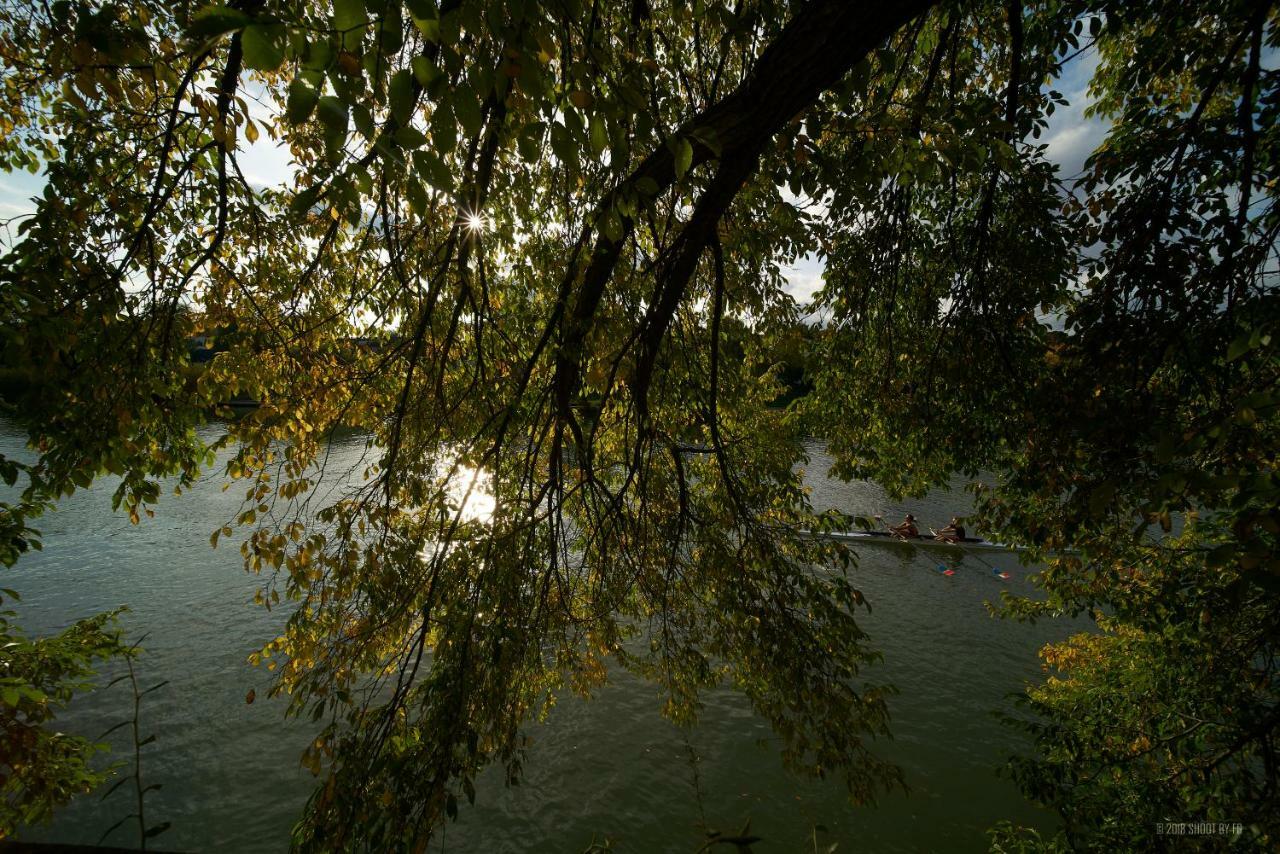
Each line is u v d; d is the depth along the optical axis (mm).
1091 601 6137
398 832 3033
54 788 4996
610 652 5750
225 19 1030
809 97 2541
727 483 4883
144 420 4055
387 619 4031
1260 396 2025
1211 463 3490
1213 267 4184
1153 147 4602
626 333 4754
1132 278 4523
